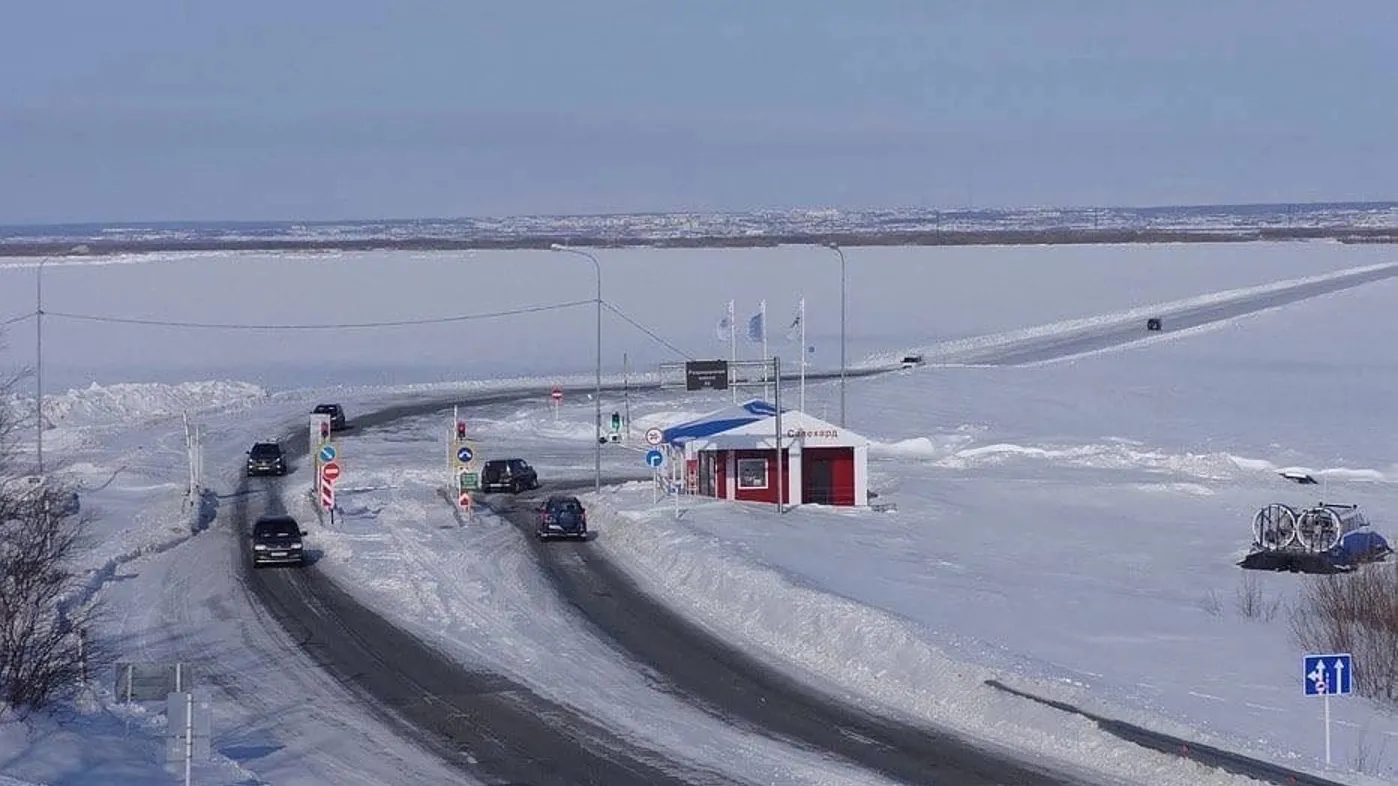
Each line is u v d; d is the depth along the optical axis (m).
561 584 76.12
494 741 46.81
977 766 42.53
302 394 177.38
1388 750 44.34
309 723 49.28
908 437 143.38
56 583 53.28
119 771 40.19
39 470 95.69
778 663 57.75
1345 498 112.44
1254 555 84.00
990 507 105.56
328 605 71.31
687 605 70.38
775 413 108.81
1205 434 143.88
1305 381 176.88
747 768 43.16
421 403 170.50
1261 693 52.06
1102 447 135.62
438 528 95.94
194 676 56.38
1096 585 76.19
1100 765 42.28
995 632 61.72
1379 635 59.34
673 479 115.31
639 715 49.84
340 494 112.12
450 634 64.19
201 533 95.31
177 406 164.25
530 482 116.38
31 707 44.66
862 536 91.06
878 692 52.56
